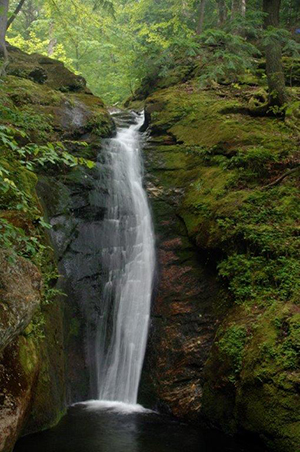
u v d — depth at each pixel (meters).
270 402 5.66
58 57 19.11
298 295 6.61
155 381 7.66
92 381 7.82
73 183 8.90
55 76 12.70
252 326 6.56
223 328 7.10
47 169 8.66
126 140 11.11
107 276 8.70
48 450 5.51
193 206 9.02
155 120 11.73
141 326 8.45
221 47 12.52
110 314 8.52
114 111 13.92
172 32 16.70
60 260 7.97
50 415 6.27
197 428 6.69
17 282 4.86
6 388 4.68
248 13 10.37
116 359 8.30
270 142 9.70
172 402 7.23
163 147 10.80
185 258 8.73
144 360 8.02
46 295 6.61
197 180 9.63
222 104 11.50
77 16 15.09
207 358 7.34
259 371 5.86
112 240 9.08
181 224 9.19
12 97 9.75
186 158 10.32
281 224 7.80
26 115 8.99
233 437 6.30
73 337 7.80
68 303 7.89
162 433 6.40
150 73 15.77
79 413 6.97
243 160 9.19
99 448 5.71
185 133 10.97
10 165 6.79
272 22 10.41
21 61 12.55
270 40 9.56
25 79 11.13
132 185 10.02
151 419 6.97
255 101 11.42
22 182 6.74
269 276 7.17
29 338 5.70
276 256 7.32
